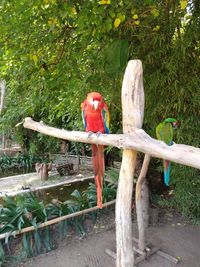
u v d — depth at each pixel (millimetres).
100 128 2146
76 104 4199
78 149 8500
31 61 3285
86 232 3750
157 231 3789
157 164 4398
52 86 3312
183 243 3441
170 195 4574
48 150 9297
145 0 2506
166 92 3395
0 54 3096
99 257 3156
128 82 1785
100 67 3381
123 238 1963
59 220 3484
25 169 8781
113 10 2578
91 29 2869
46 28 3041
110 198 4297
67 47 3285
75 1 2635
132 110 1750
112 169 5137
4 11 2691
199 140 3410
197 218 3916
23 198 3746
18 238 3359
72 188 5930
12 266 2990
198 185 3725
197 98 3221
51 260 3111
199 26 3062
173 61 3148
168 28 3129
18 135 9258
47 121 7551
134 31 3270
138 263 3062
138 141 1589
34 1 2535
